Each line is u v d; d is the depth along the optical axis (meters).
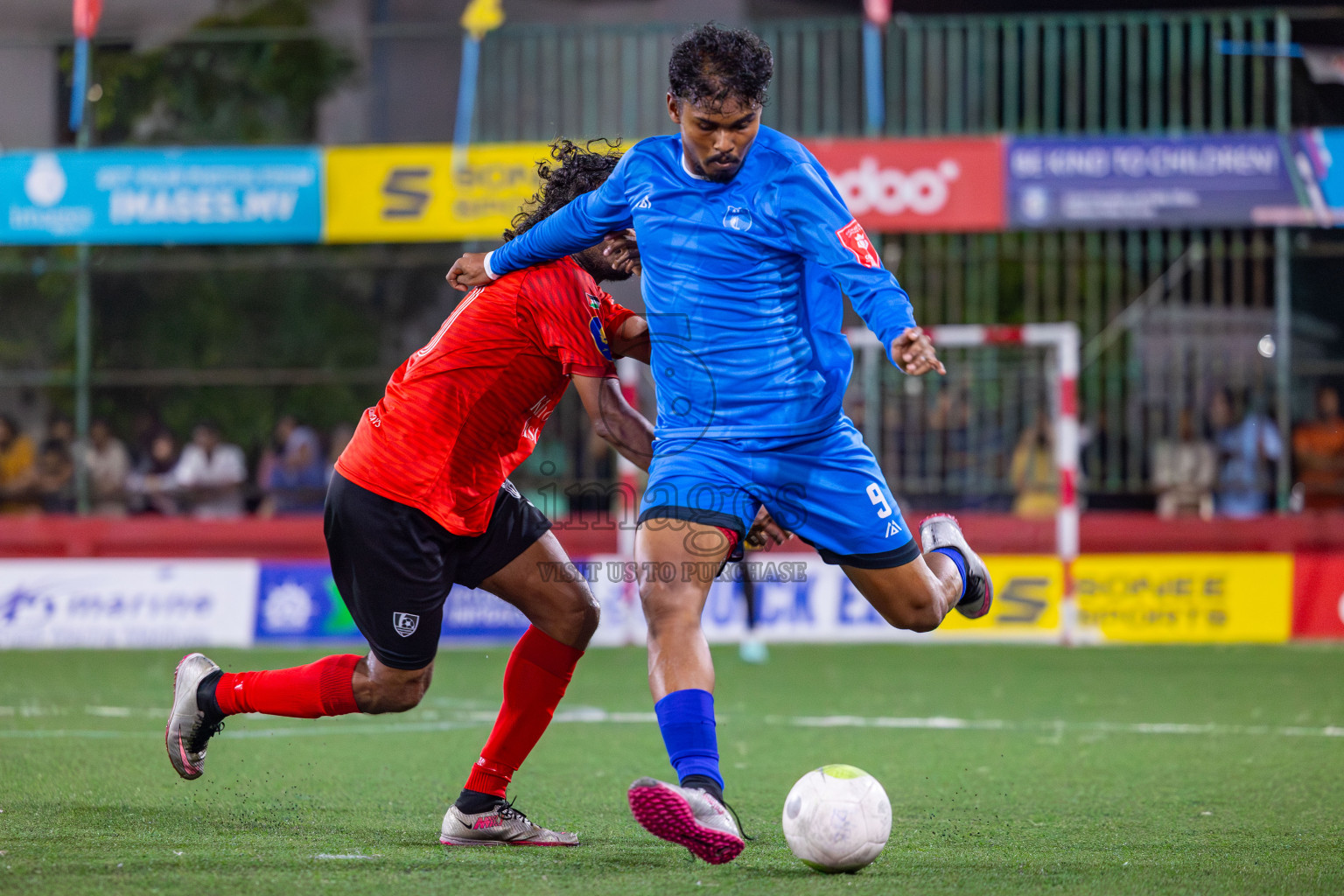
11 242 28.67
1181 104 30.67
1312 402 29.92
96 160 28.59
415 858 9.71
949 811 11.93
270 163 28.39
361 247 35.19
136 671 23.91
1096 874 9.23
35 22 38.97
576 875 9.12
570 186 10.58
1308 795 12.73
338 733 16.92
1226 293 31.39
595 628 10.51
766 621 27.84
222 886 8.64
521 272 10.02
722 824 8.41
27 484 31.67
